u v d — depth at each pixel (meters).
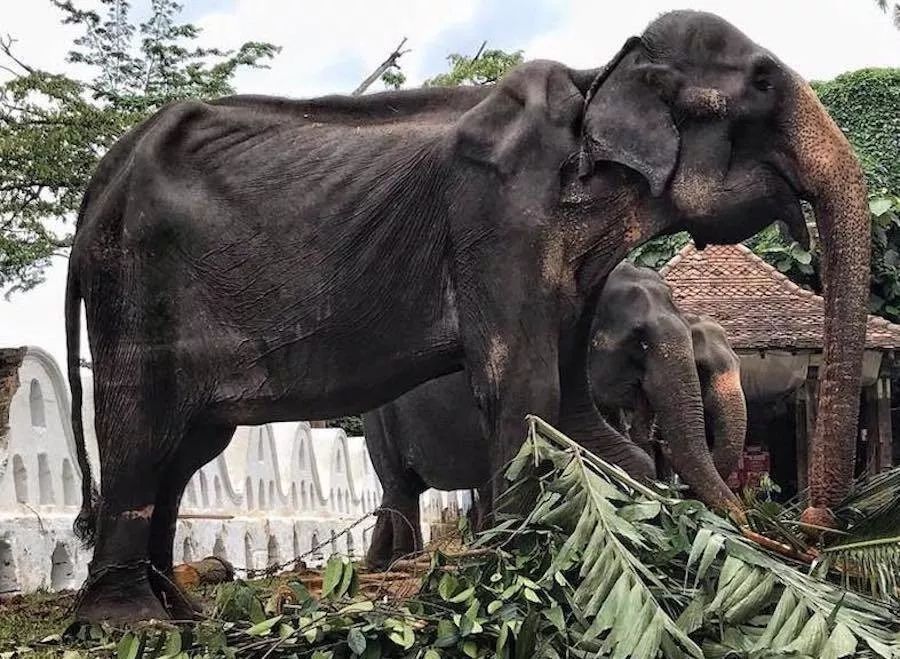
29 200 16.70
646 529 4.03
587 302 5.06
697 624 3.71
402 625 3.88
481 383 4.95
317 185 5.27
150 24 19.41
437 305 5.10
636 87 4.98
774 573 3.87
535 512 4.11
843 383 4.71
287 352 5.25
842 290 4.81
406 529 9.07
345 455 14.52
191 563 8.16
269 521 11.29
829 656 3.55
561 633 3.72
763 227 5.10
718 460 7.66
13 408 7.62
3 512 7.38
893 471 4.51
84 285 5.55
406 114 5.45
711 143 4.95
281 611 4.36
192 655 4.20
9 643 5.37
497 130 5.00
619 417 7.53
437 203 5.08
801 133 4.94
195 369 5.35
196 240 5.34
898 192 19.06
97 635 5.12
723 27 5.05
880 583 4.23
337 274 5.18
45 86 16.41
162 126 5.49
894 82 19.67
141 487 5.45
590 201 4.96
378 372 5.21
